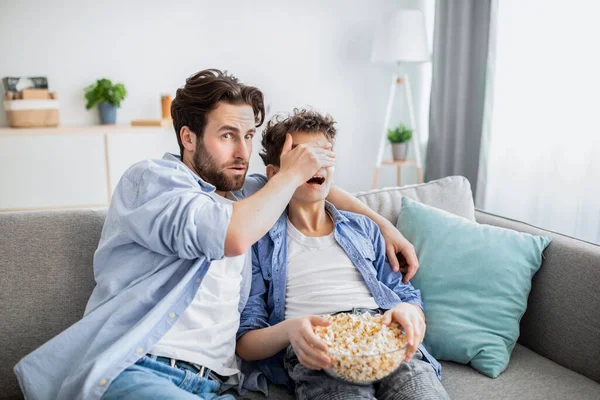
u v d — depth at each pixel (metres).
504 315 1.46
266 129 1.59
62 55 3.79
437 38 3.75
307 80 4.20
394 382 1.25
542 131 3.05
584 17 2.74
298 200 1.46
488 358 1.40
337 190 1.64
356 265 1.46
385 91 4.34
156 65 3.95
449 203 1.80
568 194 2.91
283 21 4.09
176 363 1.22
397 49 3.64
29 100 3.53
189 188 1.23
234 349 1.34
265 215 1.20
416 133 3.99
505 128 3.31
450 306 1.49
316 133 1.46
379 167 4.05
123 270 1.25
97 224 1.47
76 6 3.76
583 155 2.81
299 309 1.39
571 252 1.48
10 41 3.70
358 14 4.19
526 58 3.13
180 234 1.16
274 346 1.27
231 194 1.48
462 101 3.55
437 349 1.46
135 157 3.65
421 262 1.57
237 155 1.33
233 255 1.18
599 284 1.39
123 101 3.95
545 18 2.98
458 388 1.34
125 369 1.15
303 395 1.24
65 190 3.56
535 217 3.14
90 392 1.10
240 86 1.35
